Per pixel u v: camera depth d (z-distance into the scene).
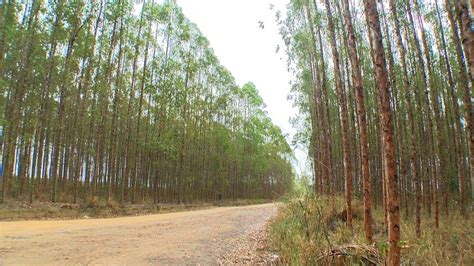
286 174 53.19
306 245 6.22
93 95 21.67
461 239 7.72
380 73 4.52
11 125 17.33
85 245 8.41
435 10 12.93
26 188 23.47
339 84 9.63
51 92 22.11
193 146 34.69
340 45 14.68
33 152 25.14
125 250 8.06
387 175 4.27
